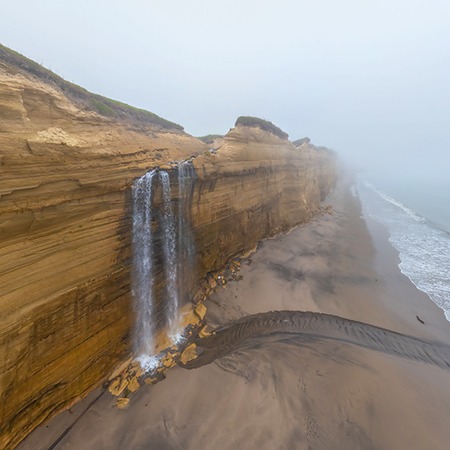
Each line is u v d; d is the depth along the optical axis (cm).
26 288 765
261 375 1160
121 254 1120
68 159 879
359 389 1118
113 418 952
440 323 1669
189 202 1581
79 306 939
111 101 1496
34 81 956
